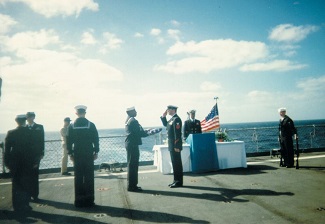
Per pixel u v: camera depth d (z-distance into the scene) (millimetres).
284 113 9125
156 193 6219
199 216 4559
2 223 4551
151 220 4453
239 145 9109
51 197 6230
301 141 51188
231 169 8883
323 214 4402
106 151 31281
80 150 5402
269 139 59312
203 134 8703
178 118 6898
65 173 9367
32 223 4516
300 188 6148
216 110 10188
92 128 5594
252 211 4703
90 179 5434
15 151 5305
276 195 5645
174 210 4938
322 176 7332
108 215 4801
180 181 6789
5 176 9258
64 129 9406
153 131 6914
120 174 9023
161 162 8625
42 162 24281
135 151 6566
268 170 8453
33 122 6434
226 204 5172
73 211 5113
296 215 4406
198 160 8516
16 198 5191
